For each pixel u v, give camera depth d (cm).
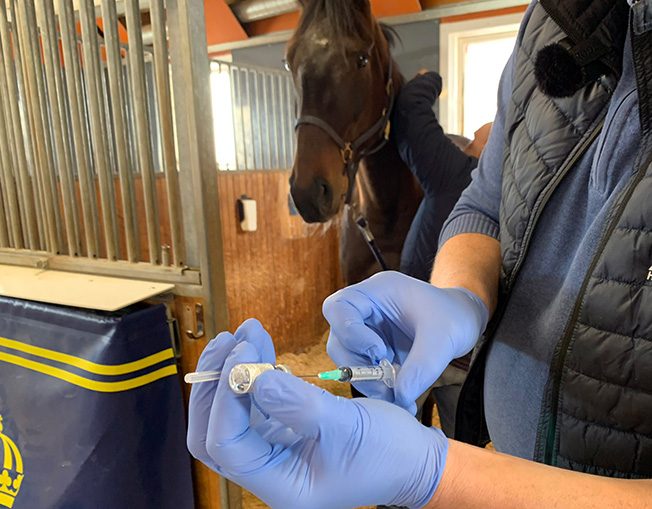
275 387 33
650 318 37
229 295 238
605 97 47
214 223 94
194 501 104
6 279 106
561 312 46
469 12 271
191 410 39
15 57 110
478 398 64
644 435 38
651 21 36
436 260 65
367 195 137
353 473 33
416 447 34
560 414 44
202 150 90
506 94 65
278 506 34
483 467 35
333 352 46
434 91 126
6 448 101
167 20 88
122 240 162
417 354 42
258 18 328
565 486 32
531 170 52
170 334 95
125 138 100
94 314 88
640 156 40
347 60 114
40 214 118
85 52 98
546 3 47
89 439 89
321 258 295
